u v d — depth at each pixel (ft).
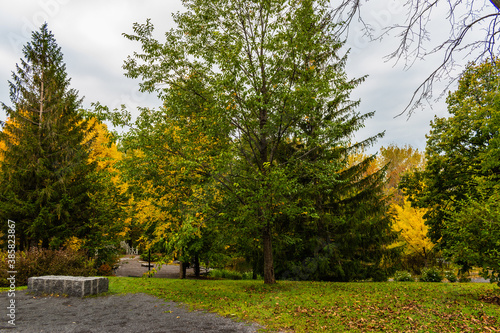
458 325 20.22
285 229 49.11
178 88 35.88
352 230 47.65
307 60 34.24
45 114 56.18
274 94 33.68
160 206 43.45
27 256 39.17
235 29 36.01
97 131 63.72
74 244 55.88
